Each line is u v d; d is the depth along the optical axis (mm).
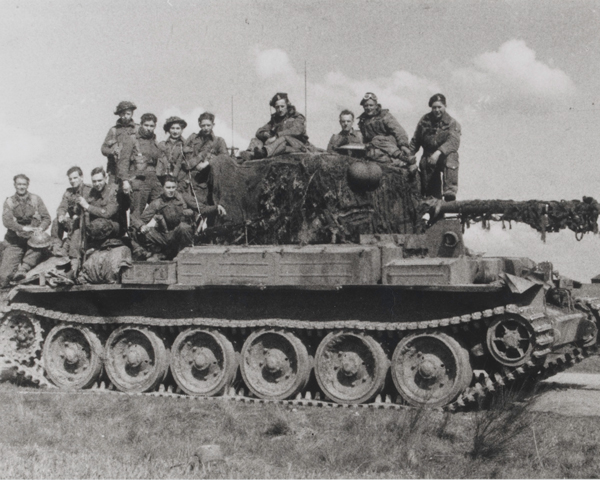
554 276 15273
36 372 16688
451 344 12961
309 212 14727
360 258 13539
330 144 16906
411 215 15250
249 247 14781
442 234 14594
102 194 16547
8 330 17078
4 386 16719
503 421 10773
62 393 15016
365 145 16172
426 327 13164
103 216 16203
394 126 16703
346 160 14836
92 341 16062
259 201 15445
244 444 10656
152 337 15375
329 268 13766
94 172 16469
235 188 15805
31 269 17391
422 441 10602
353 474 9305
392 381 13602
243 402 14258
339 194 14641
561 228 14586
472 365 13367
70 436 11055
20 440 10867
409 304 13562
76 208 16781
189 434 11273
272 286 13938
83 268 15906
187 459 9727
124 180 16391
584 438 10750
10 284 17688
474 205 14938
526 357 12438
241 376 14992
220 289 14586
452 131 16219
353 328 13734
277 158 15414
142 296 15812
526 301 12922
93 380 16125
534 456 9828
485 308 13070
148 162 17516
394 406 13258
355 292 13898
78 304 16516
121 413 12812
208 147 17469
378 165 14789
